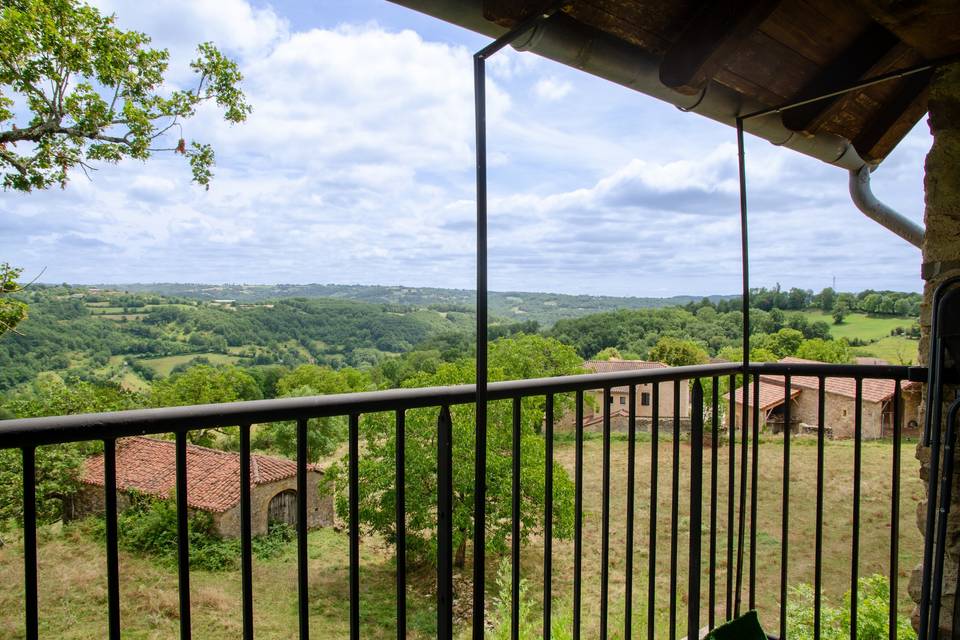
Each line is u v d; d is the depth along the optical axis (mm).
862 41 1911
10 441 814
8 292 10102
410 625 12992
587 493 17219
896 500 1843
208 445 21328
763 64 1849
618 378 1645
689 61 1513
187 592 998
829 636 5105
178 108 10930
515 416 1426
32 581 860
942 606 1814
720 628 1919
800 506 15234
